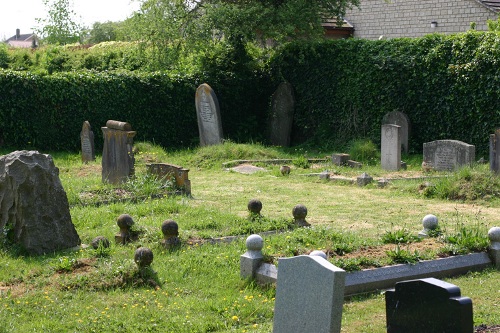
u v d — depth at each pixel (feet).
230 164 68.23
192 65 90.12
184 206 43.86
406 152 74.02
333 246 29.58
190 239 34.12
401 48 75.82
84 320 23.66
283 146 86.33
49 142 78.13
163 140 83.97
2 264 30.30
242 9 84.58
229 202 48.24
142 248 28.45
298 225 37.60
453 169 60.54
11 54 104.47
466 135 70.59
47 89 77.25
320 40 84.89
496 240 30.19
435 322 16.63
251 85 90.68
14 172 32.35
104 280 27.53
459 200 48.73
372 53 78.48
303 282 18.20
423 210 45.27
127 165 51.19
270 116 87.56
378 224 40.45
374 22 105.19
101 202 45.47
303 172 64.28
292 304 18.51
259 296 26.25
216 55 89.45
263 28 84.94
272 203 48.08
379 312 24.34
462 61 70.13
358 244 30.73
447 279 28.25
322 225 38.47
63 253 32.42
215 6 85.56
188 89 85.05
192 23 84.48
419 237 32.50
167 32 84.53
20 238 32.37
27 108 76.79
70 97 78.33
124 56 97.55
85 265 29.94
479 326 21.95
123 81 80.94
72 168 64.08
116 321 23.50
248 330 22.72
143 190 48.21
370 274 26.63
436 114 73.15
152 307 25.13
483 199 48.06
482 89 68.28
